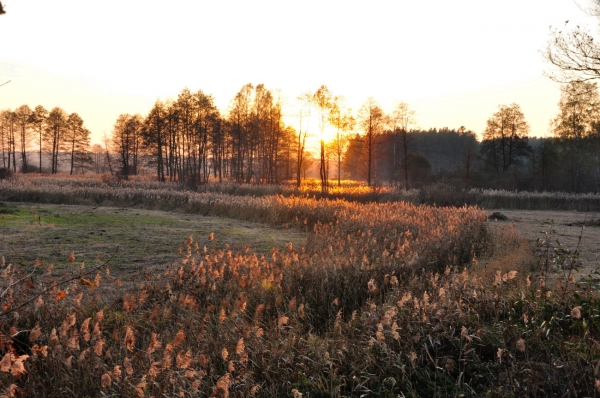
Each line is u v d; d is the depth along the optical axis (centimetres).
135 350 473
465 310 548
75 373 403
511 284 662
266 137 5441
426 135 11706
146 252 1009
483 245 1093
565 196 2973
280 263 732
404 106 4522
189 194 2309
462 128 11894
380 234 1138
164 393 373
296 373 433
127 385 379
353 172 8475
